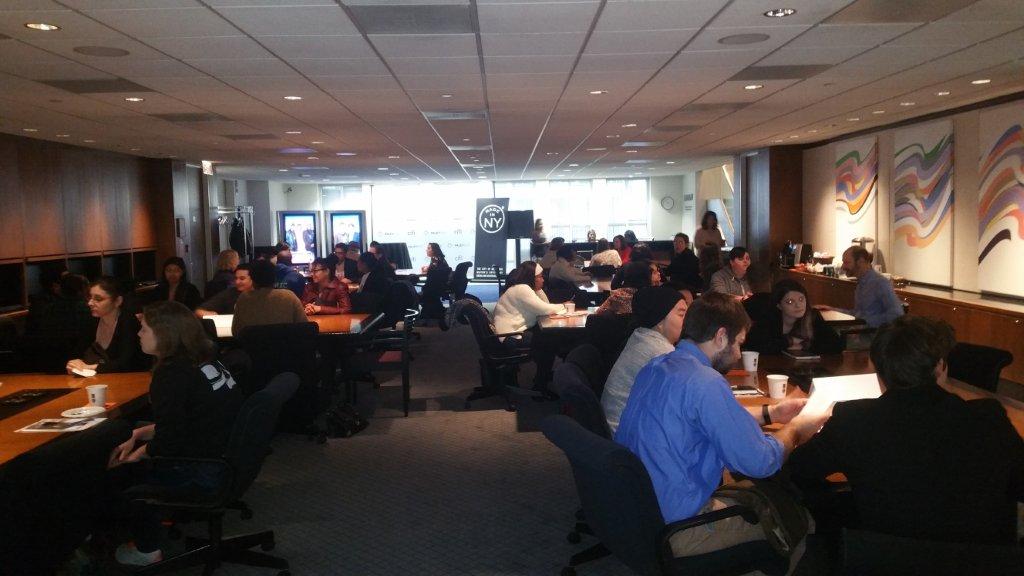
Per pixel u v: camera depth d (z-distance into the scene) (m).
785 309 4.75
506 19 4.60
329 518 4.42
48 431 3.30
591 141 12.23
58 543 2.56
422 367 9.20
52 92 6.88
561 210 24.33
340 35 4.93
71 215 11.40
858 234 11.84
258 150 12.65
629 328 5.83
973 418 2.15
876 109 9.12
